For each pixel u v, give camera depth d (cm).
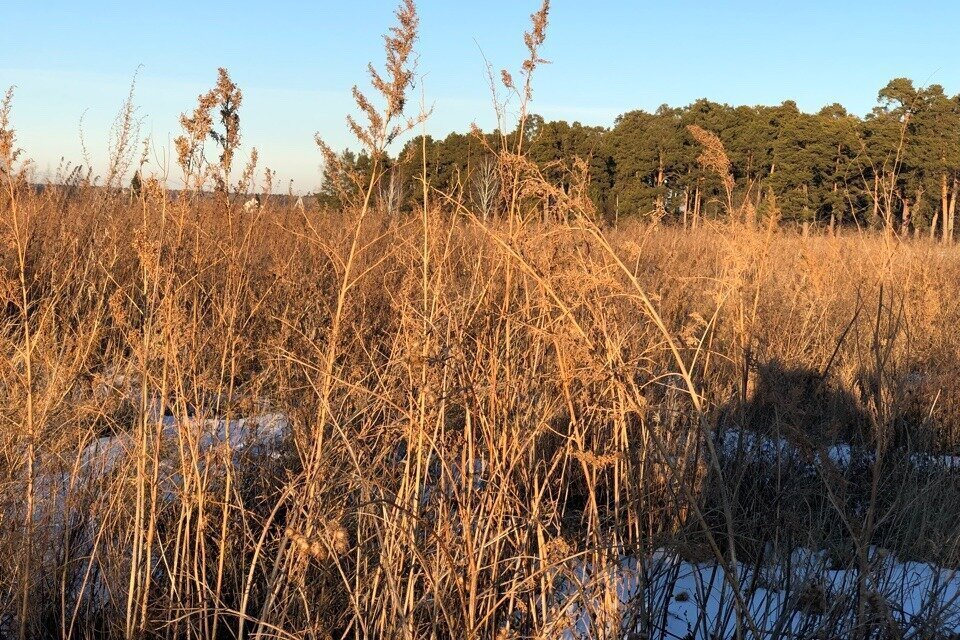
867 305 629
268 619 283
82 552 320
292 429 363
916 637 287
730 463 370
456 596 271
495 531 282
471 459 273
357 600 270
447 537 266
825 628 283
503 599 260
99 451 352
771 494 362
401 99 283
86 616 294
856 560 321
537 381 314
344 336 403
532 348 316
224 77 336
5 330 427
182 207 328
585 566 284
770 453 379
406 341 298
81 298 545
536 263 293
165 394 295
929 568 355
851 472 389
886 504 396
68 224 685
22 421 308
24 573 280
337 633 295
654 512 313
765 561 332
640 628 293
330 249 428
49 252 610
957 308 730
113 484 320
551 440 377
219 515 328
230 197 426
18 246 304
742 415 343
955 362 574
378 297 509
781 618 287
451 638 250
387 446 300
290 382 420
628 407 273
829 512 365
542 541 271
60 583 310
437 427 286
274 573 250
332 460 303
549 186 279
